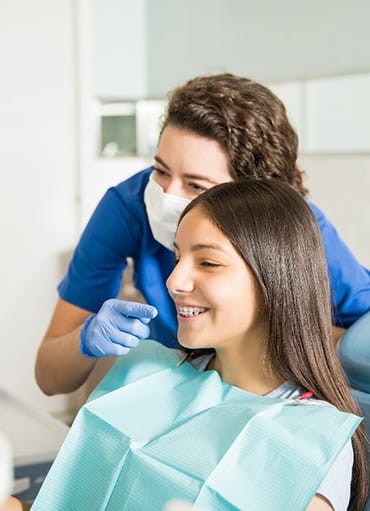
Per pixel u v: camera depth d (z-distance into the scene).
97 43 2.28
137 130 2.38
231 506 0.75
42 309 2.33
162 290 1.28
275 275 0.87
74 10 2.24
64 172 2.30
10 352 2.30
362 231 1.77
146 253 1.28
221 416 0.86
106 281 1.30
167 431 0.88
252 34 2.05
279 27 1.96
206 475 0.77
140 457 0.83
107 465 0.85
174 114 1.12
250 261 0.86
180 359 1.02
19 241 2.27
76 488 0.87
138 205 1.26
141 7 2.33
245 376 0.93
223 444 0.81
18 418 1.49
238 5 2.07
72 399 2.36
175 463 0.80
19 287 2.29
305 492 0.74
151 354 1.05
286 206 0.89
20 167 2.25
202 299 0.87
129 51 2.34
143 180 1.28
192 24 2.21
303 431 0.80
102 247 1.28
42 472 1.31
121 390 0.94
